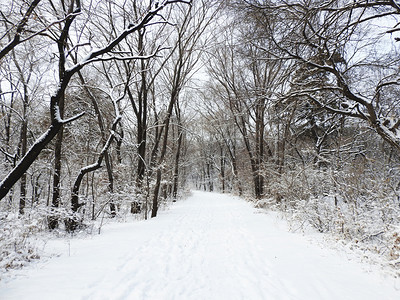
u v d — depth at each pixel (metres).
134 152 11.82
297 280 3.48
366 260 4.00
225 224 8.52
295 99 7.63
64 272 3.61
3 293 2.86
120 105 12.34
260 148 14.41
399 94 7.20
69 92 11.21
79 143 12.06
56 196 7.14
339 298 2.91
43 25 4.32
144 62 10.48
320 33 6.00
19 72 8.80
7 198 7.38
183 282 3.55
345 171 6.36
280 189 9.48
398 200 4.72
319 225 6.29
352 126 10.45
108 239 5.86
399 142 5.36
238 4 6.62
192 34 10.49
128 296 3.02
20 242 4.34
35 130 12.15
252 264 4.30
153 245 5.49
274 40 6.52
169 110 11.46
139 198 10.23
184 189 28.27
